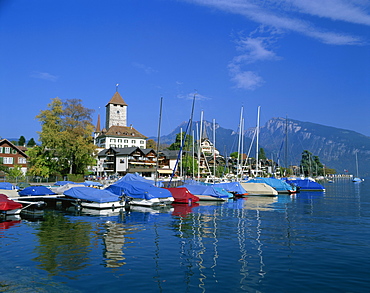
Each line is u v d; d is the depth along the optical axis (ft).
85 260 57.31
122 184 143.95
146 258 58.75
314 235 79.10
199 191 170.30
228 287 45.24
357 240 73.77
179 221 99.96
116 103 598.75
